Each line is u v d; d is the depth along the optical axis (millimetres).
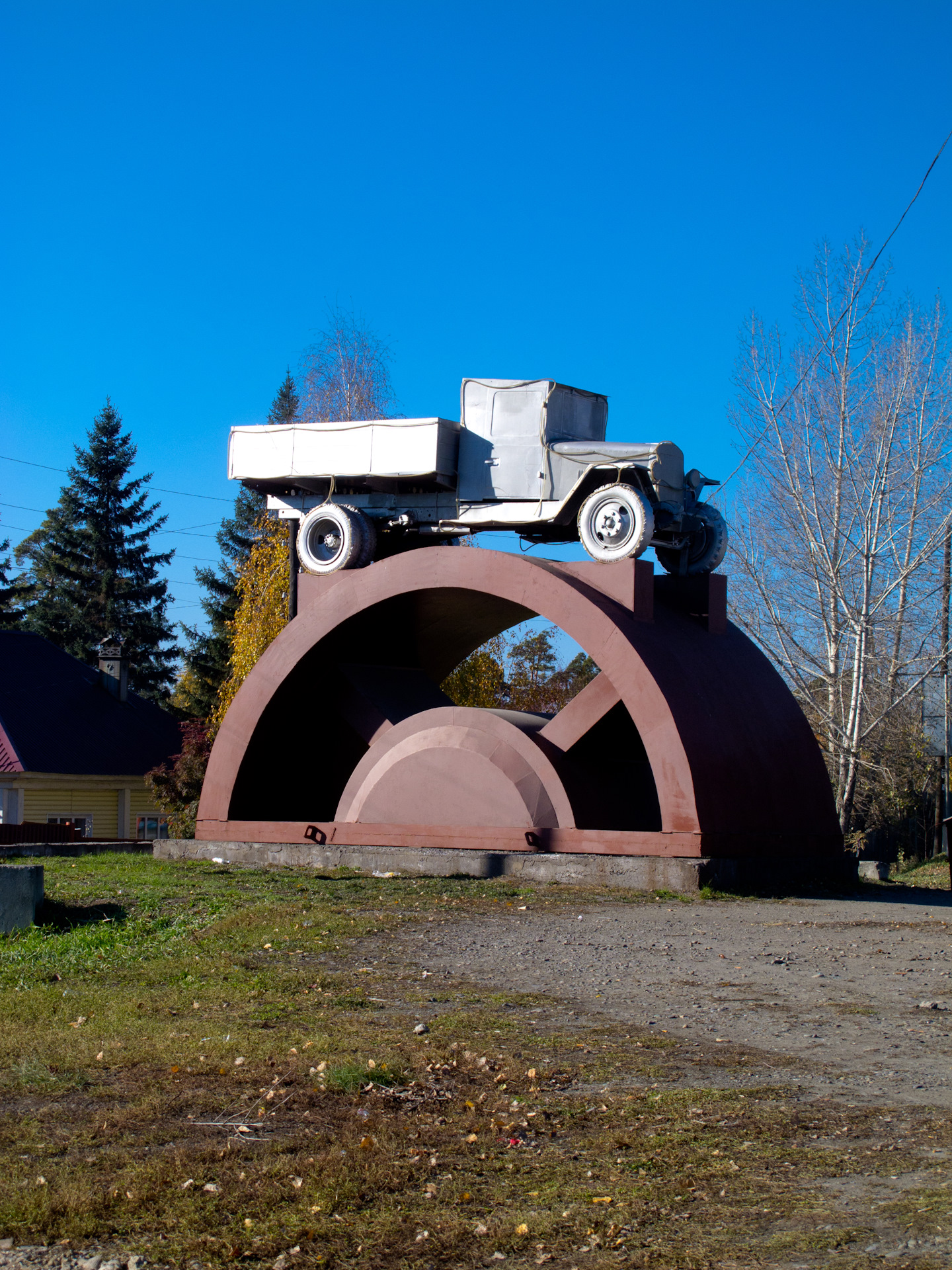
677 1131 6508
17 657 44312
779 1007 9641
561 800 19656
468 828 20109
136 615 63312
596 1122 6688
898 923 14758
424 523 22406
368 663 24172
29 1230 5234
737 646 21297
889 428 31812
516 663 50625
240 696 23266
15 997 9891
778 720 20562
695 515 21453
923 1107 6938
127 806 41562
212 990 10055
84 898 15391
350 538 22422
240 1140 6344
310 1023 8898
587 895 16703
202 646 55250
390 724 22922
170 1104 6934
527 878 18344
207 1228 5273
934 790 39812
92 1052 8000
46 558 66938
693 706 18719
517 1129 6570
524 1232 5250
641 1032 8742
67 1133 6434
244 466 22797
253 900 15383
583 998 9922
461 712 21234
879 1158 6082
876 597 32531
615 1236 5223
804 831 20047
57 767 39531
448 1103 7043
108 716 44094
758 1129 6527
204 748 37438
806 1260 4926
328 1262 4984
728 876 17531
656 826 21688
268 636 37531
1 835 29594
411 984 10438
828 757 33344
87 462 65750
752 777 19172
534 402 21234
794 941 13172
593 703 20031
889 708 31344
